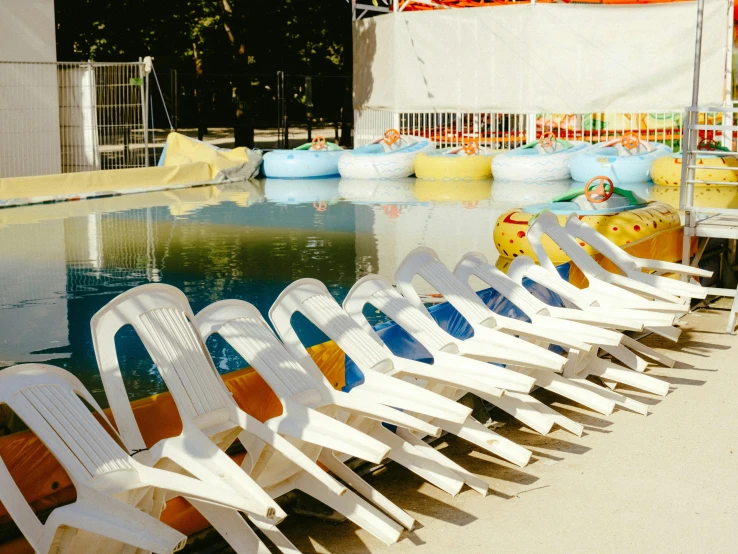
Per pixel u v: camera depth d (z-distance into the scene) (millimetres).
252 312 3250
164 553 2172
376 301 3756
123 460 2473
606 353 4977
